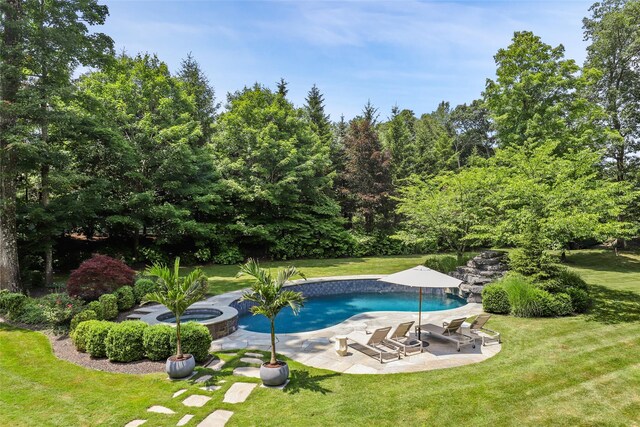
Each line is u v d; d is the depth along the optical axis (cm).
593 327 1023
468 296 1498
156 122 2227
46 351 858
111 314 1112
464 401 619
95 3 1452
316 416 570
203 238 2445
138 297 1312
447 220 1852
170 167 2180
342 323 1148
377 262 2589
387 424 548
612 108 2527
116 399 628
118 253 2134
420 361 808
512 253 1339
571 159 1573
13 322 1090
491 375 726
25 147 1234
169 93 2333
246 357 838
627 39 2439
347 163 3331
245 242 2686
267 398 631
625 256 2458
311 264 2489
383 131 4725
